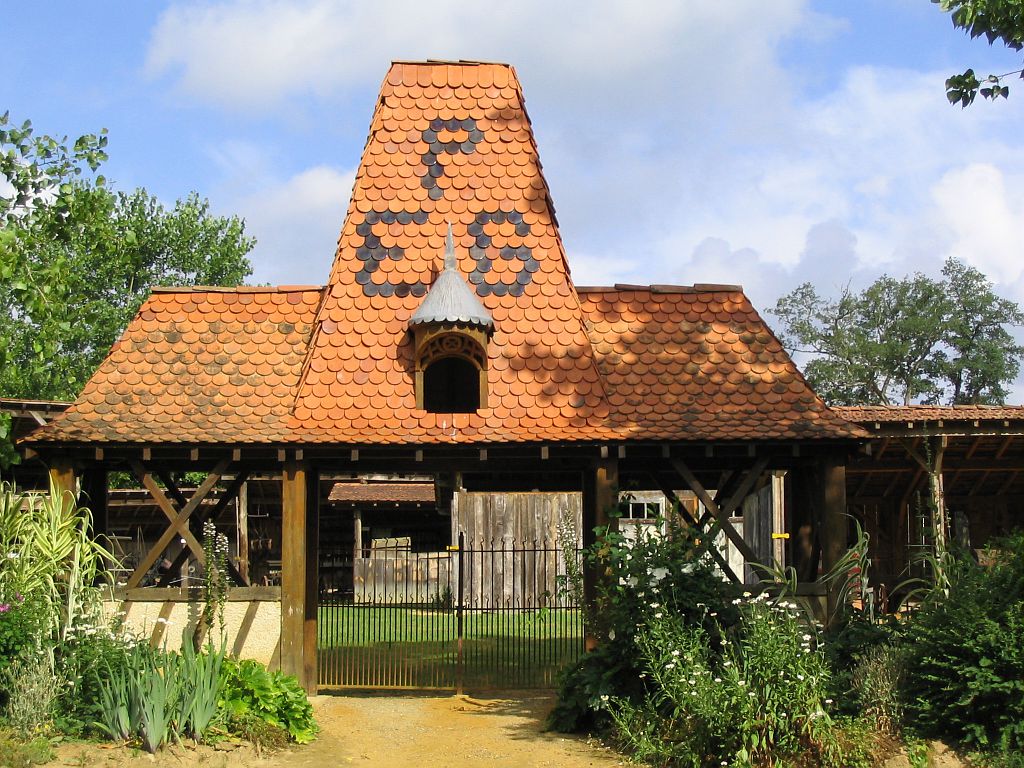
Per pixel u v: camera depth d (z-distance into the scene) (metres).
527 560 26.05
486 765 10.88
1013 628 10.39
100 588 13.01
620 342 15.16
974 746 10.30
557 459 14.82
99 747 10.26
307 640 14.26
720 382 14.66
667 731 11.02
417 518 33.09
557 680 13.05
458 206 15.87
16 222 12.25
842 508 13.92
